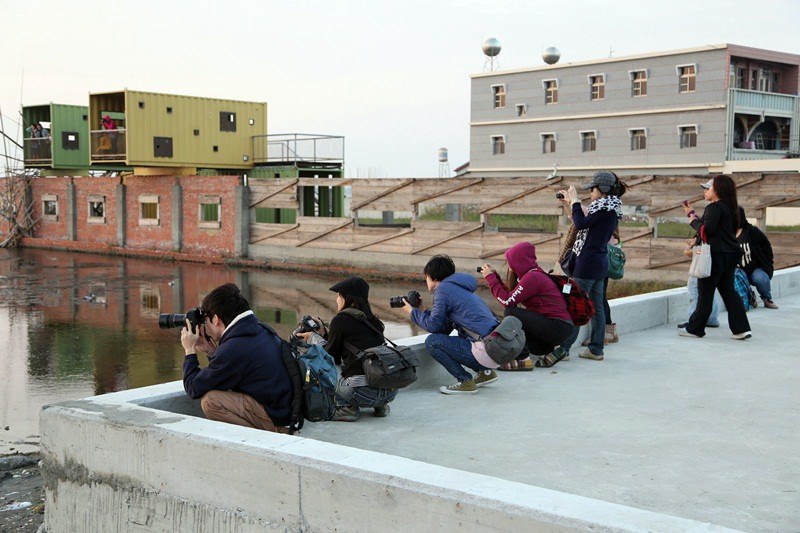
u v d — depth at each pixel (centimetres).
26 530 631
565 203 799
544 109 4934
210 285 2703
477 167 5297
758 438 556
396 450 527
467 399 665
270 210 3616
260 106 4050
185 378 520
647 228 2242
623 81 4547
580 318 746
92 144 3806
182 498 454
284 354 523
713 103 4178
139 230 3862
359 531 388
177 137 3750
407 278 2822
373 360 580
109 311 2141
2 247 4394
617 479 473
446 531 360
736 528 403
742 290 1120
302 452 414
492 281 744
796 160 3816
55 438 511
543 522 334
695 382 717
